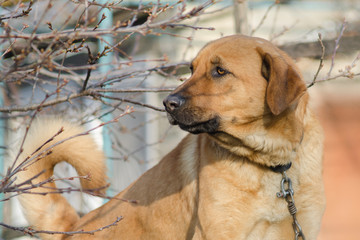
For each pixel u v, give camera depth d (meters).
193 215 6.41
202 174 6.24
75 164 7.04
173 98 5.80
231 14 16.95
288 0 16.98
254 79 5.97
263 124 6.05
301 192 6.20
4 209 10.70
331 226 14.97
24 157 7.14
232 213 6.01
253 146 6.06
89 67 4.68
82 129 7.34
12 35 4.30
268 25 17.00
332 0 16.28
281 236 6.30
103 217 7.20
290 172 6.20
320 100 16.16
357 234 14.81
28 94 11.24
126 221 6.98
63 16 8.41
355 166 15.65
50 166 7.26
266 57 5.93
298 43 12.31
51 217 7.34
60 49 4.91
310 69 15.05
